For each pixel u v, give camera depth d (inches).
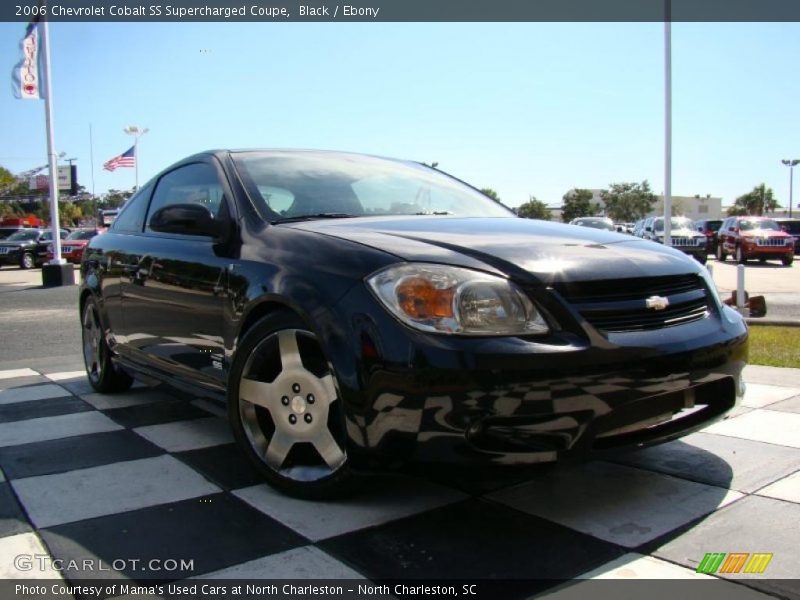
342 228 106.6
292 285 96.2
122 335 153.0
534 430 81.6
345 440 88.3
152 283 135.6
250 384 104.3
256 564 79.7
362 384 85.3
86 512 95.3
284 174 130.4
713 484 104.0
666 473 109.0
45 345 274.8
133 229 160.7
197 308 119.6
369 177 141.3
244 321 106.4
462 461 81.0
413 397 81.7
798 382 173.5
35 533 88.6
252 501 98.7
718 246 1001.5
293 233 105.8
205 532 88.4
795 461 113.8
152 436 133.2
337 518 92.3
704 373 91.7
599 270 89.6
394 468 84.7
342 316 88.6
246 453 105.0
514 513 93.8
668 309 93.0
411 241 96.7
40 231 1019.9
